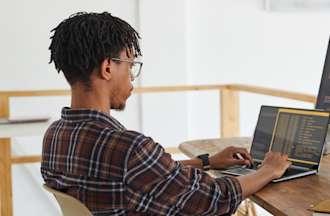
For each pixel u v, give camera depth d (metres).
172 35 4.57
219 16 4.73
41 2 4.29
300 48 4.98
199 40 4.71
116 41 1.37
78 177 1.32
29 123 3.08
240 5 4.78
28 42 4.30
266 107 1.92
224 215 1.41
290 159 1.77
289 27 4.93
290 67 4.98
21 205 4.37
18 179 4.33
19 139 4.30
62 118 1.42
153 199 1.29
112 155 1.28
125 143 1.28
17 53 4.28
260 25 4.86
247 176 1.50
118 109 1.44
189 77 4.70
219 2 4.72
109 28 1.36
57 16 4.33
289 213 1.32
